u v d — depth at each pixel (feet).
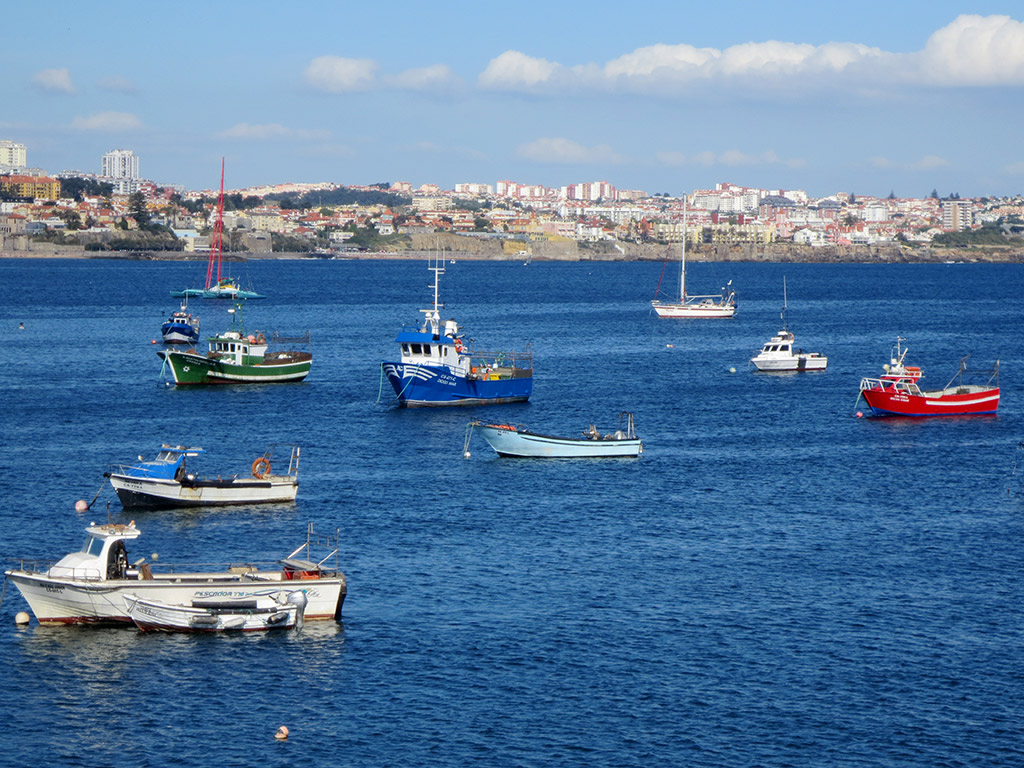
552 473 392.06
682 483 379.14
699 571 284.20
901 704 211.61
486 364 577.84
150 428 470.80
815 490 371.15
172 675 221.25
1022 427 490.90
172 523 320.70
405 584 271.69
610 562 290.76
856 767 190.19
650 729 201.77
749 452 433.07
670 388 609.42
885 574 282.97
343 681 219.20
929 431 481.05
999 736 200.23
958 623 250.16
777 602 262.06
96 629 242.17
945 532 321.32
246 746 195.72
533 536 313.73
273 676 220.84
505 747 195.83
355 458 415.23
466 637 239.91
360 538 309.22
